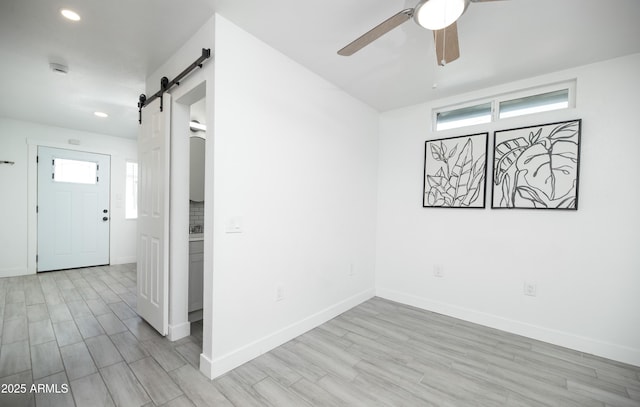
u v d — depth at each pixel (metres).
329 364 1.98
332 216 2.78
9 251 4.03
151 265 2.44
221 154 1.81
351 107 2.99
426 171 3.09
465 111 2.96
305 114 2.43
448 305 2.92
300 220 2.42
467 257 2.82
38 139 4.23
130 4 1.67
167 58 2.28
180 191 2.29
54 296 3.27
